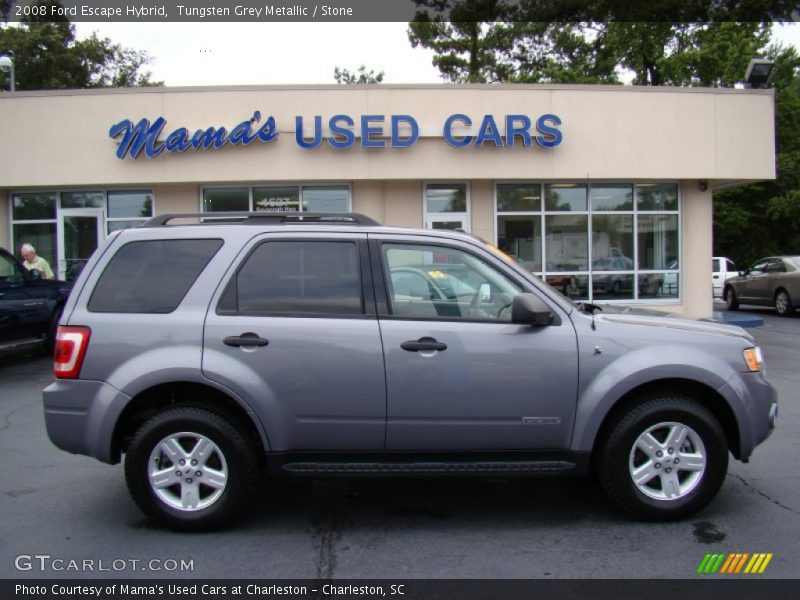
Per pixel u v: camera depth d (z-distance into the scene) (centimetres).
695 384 427
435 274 426
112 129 1323
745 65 2770
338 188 1411
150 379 402
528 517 439
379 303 416
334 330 407
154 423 406
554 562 371
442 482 512
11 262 1062
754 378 425
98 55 3103
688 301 1482
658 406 412
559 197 1447
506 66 3381
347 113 1332
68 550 393
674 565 367
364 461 411
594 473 496
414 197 1418
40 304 1073
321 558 380
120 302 418
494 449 414
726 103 1396
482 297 425
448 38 3331
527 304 398
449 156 1345
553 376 408
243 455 410
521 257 1445
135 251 430
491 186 1423
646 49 2881
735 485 494
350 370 405
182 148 1315
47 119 1340
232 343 405
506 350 408
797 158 2994
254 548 393
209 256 425
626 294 1470
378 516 443
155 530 421
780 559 373
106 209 1418
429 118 1340
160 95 1326
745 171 1405
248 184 1402
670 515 417
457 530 419
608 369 409
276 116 1325
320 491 493
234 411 423
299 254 425
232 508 409
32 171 1346
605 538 403
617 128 1378
